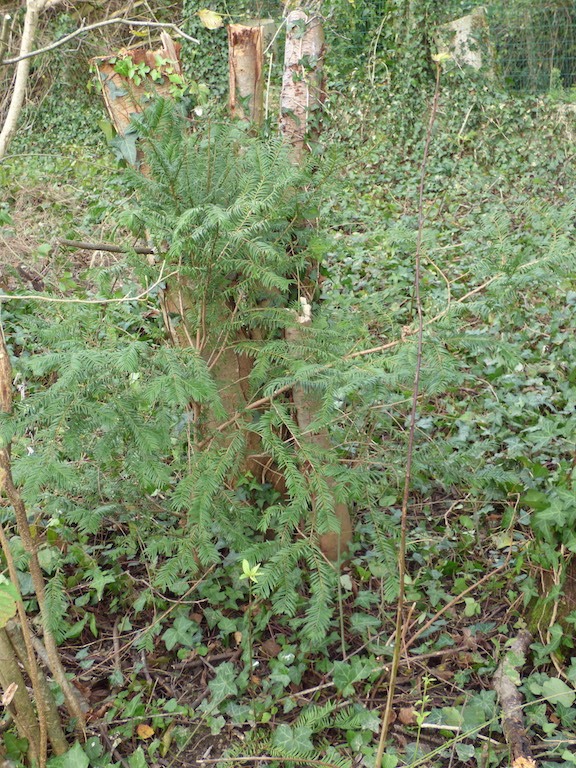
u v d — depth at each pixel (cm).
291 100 269
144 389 207
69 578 259
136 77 245
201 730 211
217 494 240
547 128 838
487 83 890
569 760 187
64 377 181
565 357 393
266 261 227
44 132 1123
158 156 199
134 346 189
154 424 237
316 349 225
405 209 695
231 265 213
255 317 231
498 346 205
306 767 189
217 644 242
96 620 254
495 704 207
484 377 376
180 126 221
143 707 212
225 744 206
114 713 212
